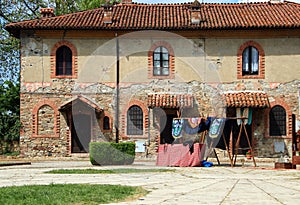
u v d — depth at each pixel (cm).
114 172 1795
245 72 2778
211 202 1013
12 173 1788
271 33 2755
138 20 2823
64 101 2784
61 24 2742
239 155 2703
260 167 2141
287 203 1004
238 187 1295
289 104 2738
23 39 2797
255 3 3062
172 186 1323
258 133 2716
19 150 2855
